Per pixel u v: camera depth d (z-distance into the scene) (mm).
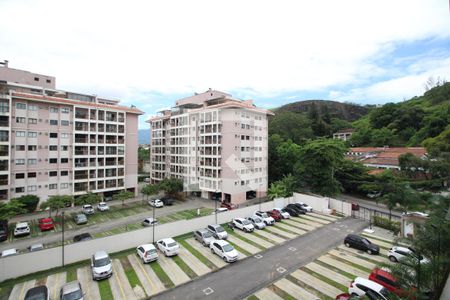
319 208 38688
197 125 53375
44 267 20047
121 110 50750
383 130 76188
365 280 16266
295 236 27984
